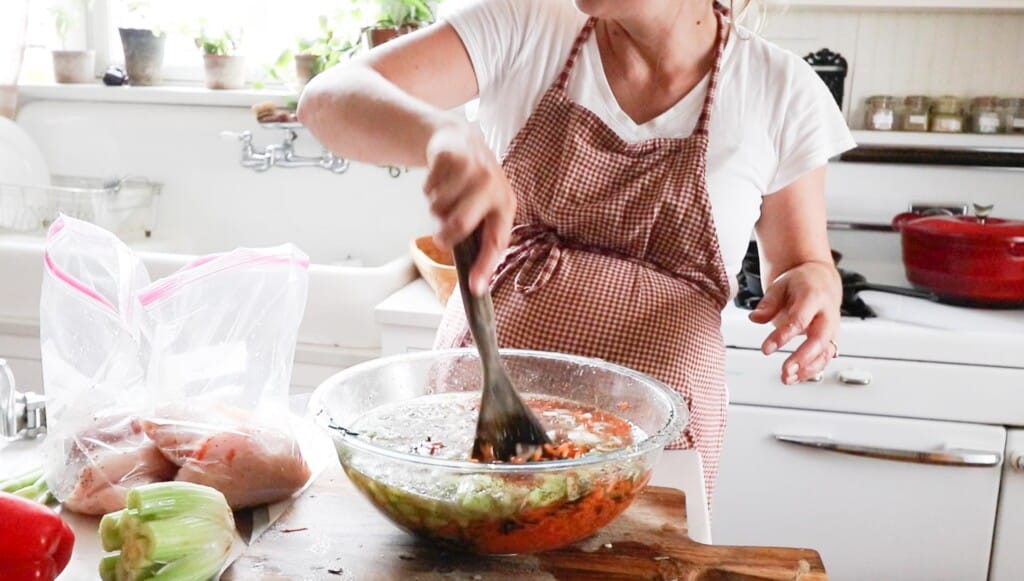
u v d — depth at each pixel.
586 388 0.87
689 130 1.04
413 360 0.89
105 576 0.66
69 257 0.83
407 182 2.16
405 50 1.02
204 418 0.81
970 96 2.02
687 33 1.02
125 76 2.30
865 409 1.66
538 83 1.08
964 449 1.64
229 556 0.72
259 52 2.36
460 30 1.04
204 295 0.85
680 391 0.97
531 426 0.74
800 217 1.12
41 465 0.85
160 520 0.65
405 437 0.78
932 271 1.78
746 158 1.05
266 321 0.85
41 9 2.39
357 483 0.71
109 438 0.80
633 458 0.69
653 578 0.69
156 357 0.82
